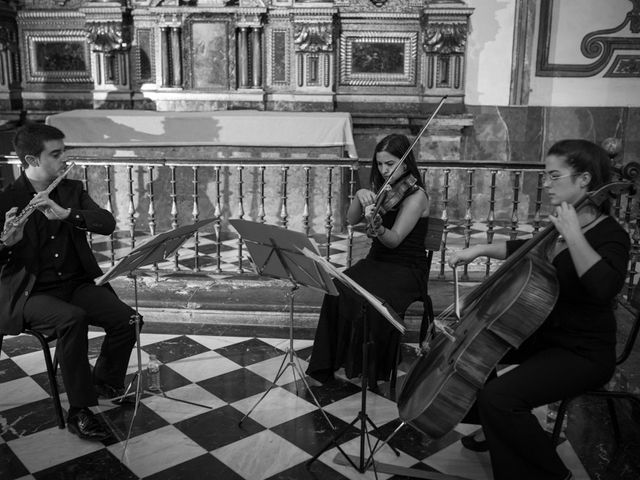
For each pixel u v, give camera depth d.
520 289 2.35
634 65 7.57
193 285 4.81
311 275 2.81
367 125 7.81
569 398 2.50
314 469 2.85
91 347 4.14
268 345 4.16
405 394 2.70
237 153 6.72
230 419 3.27
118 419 3.26
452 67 7.62
